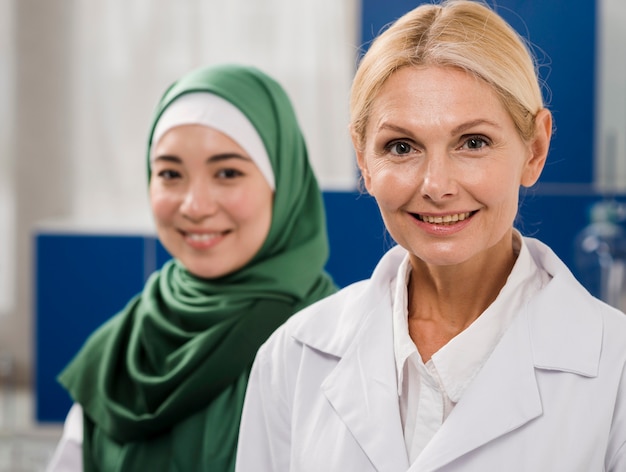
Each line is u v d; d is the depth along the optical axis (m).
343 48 4.74
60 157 4.93
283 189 1.90
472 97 1.05
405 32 1.08
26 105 4.91
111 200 4.92
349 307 1.26
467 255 1.08
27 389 4.80
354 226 3.00
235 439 1.73
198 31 4.82
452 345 1.13
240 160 1.83
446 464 1.07
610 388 1.07
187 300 1.88
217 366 1.77
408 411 1.16
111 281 3.21
